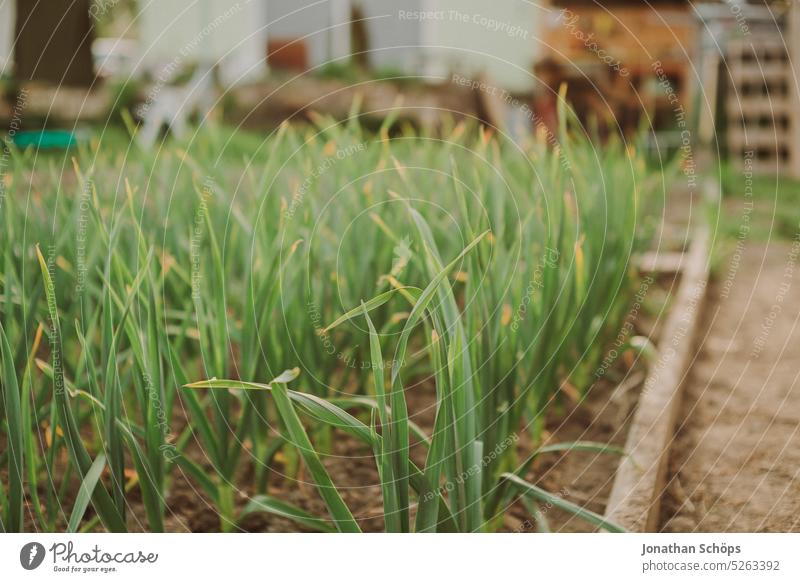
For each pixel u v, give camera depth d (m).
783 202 3.54
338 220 1.48
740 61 4.31
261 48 4.73
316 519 1.04
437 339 0.85
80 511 0.90
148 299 0.98
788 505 1.29
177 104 2.54
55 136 2.42
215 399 1.08
